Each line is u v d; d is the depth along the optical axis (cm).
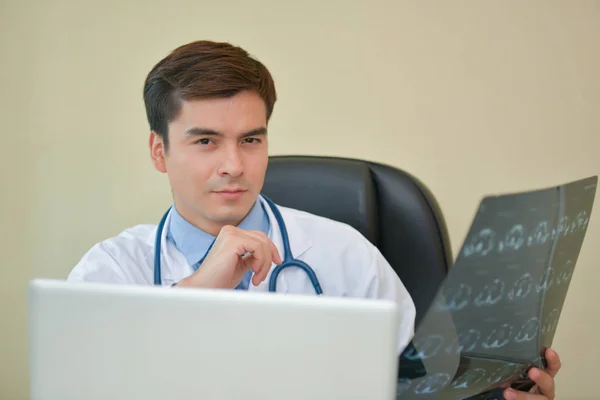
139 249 119
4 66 183
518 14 166
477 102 169
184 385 53
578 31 165
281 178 129
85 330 54
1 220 188
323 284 117
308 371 52
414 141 172
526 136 169
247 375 52
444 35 169
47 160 185
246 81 96
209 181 99
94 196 185
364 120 174
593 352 171
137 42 180
